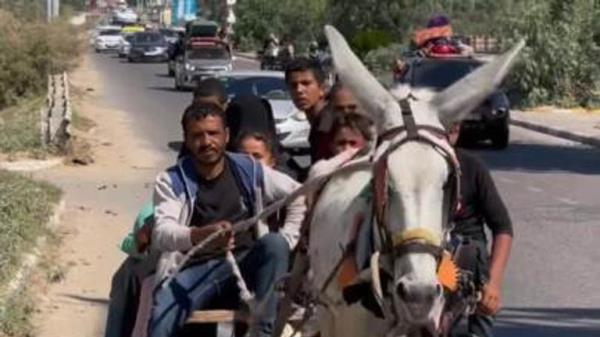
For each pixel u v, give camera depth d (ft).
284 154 31.40
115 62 261.65
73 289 44.19
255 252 23.90
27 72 134.10
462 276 21.30
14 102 133.59
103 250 51.90
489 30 175.32
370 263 20.12
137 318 25.25
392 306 19.49
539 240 56.18
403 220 18.88
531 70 148.15
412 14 217.36
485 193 23.30
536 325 39.99
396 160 19.21
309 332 24.35
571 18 148.36
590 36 148.97
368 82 20.59
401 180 19.01
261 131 29.22
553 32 147.84
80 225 58.13
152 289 24.63
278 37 281.33
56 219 58.03
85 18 408.05
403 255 18.78
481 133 101.14
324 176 22.74
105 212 62.54
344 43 20.99
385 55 171.12
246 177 24.41
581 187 77.87
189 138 24.06
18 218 51.93
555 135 122.01
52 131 85.40
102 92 159.12
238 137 29.17
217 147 24.00
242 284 23.43
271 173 24.64
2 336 36.47
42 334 37.55
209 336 24.95
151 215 25.70
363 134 25.79
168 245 23.54
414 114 19.95
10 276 41.98
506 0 172.35
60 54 140.46
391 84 25.71
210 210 24.17
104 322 39.34
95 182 74.13
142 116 123.34
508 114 102.89
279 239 23.63
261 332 23.61
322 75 31.17
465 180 23.29
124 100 146.82
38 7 197.77
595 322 40.45
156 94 161.17
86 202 65.72
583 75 149.07
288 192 24.54
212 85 29.86
